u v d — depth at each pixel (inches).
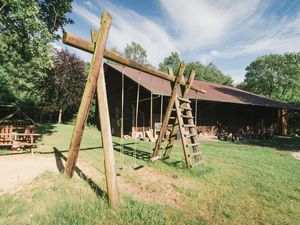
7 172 240.8
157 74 301.4
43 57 436.1
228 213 189.0
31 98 1000.9
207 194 228.2
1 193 188.4
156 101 697.6
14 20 398.0
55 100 1004.6
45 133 650.2
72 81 1019.3
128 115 748.6
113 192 186.5
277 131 1141.1
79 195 194.5
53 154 345.4
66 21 530.3
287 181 287.4
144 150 448.8
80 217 161.3
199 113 824.3
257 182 270.8
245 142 734.5
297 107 1095.6
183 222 170.4
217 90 1005.8
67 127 871.1
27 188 200.2
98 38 205.2
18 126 398.0
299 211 203.5
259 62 2314.2
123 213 175.2
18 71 627.8
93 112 1149.7
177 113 329.7
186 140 318.7
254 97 1075.9
